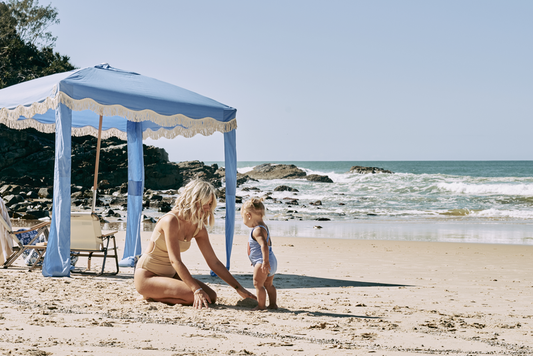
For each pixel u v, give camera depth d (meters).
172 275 5.46
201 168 59.75
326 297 6.15
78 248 7.62
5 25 58.44
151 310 4.72
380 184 48.50
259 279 5.04
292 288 6.85
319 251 11.95
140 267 5.37
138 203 9.59
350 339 3.84
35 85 8.16
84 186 41.34
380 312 5.18
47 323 3.94
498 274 8.64
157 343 3.46
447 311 5.36
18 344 3.27
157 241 5.30
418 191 41.38
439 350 3.61
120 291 5.93
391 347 3.63
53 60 59.62
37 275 7.09
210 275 7.89
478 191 38.50
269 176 82.38
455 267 9.48
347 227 19.80
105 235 7.69
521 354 3.59
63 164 7.23
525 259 10.80
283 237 15.66
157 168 46.56
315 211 27.84
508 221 22.41
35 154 41.41
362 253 11.63
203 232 5.47
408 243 13.95
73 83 7.16
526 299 6.28
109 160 43.56
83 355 3.09
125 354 3.15
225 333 3.87
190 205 5.24
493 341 3.95
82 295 5.48
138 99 7.54
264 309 5.09
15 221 19.73
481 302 6.01
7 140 40.47
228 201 8.49
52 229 7.17
